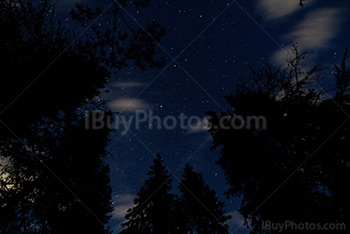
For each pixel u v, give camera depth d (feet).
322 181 17.46
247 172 21.03
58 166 17.42
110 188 29.58
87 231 21.38
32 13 14.23
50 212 17.51
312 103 18.76
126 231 43.21
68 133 18.52
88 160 19.75
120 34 17.42
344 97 17.65
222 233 42.93
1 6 12.95
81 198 21.36
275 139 20.33
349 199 15.76
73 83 15.66
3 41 13.07
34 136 16.35
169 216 45.01
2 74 13.16
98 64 17.12
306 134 18.24
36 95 14.70
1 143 14.74
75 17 16.87
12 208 14.89
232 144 21.65
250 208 21.47
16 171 16.03
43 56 14.62
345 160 16.57
